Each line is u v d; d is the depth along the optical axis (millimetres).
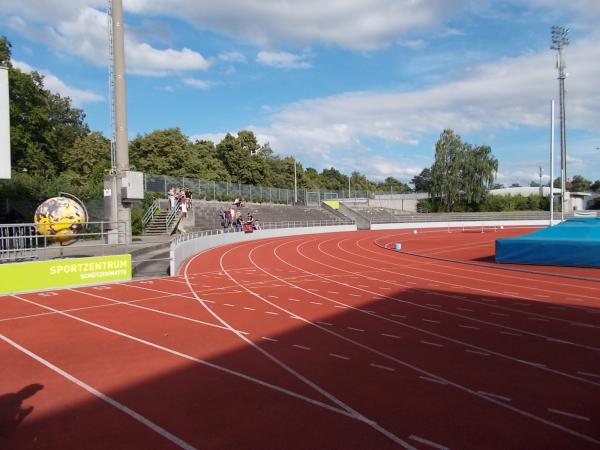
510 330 10695
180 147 65625
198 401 6742
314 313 12664
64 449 5395
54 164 58906
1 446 5465
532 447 5320
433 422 5980
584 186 136250
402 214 78875
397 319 11867
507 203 84125
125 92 27281
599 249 21328
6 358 8898
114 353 9148
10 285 15742
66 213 17531
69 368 8289
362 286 17422
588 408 6391
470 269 22406
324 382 7438
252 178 82312
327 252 32688
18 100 50812
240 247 35781
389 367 8148
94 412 6418
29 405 6680
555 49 64812
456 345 9492
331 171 145125
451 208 84125
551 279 18672
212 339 10086
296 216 62188
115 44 26938
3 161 17000
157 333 10641
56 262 16766
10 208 30188
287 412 6328
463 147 83688
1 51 48062
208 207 48938
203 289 16844
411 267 23547
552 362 8375
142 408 6527
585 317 12000
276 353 9008
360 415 6215
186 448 5395
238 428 5875
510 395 6855
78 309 13367
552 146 38625
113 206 26859
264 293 15961
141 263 23297
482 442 5445
